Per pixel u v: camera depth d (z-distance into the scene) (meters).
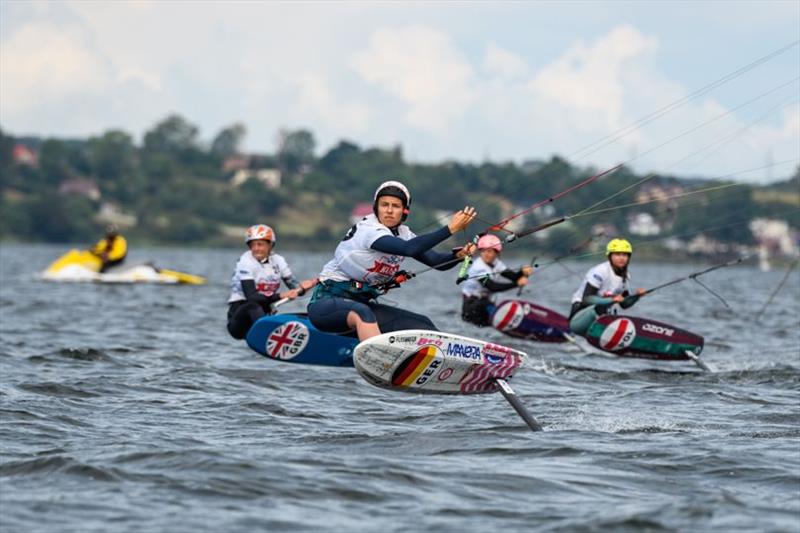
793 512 27.72
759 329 91.38
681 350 63.88
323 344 39.91
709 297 150.25
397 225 38.25
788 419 42.16
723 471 32.16
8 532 25.34
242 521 26.42
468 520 26.95
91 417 40.44
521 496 29.27
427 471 31.62
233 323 52.00
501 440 36.44
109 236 154.75
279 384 50.03
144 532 25.48
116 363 56.97
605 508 28.05
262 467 31.25
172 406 43.50
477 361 38.34
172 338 72.62
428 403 45.34
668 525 26.48
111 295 121.75
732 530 26.09
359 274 38.09
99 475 30.25
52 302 107.06
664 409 44.56
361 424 40.25
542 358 64.25
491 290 75.00
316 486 29.59
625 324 65.06
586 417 42.12
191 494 28.64
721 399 47.72
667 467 32.66
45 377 50.59
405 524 26.52
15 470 30.91
